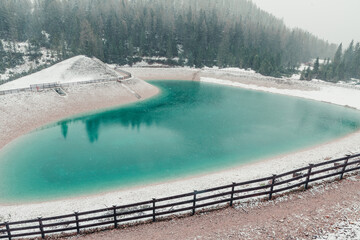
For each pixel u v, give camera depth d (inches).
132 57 4355.3
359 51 4318.4
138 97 2486.5
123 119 1889.8
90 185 984.9
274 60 4175.7
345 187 669.3
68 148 1365.7
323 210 574.2
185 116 1996.8
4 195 920.3
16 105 1724.9
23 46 4347.9
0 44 3873.0
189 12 5502.0
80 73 2755.9
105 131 1635.1
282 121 1921.8
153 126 1743.4
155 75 3814.0
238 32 5088.6
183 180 1002.1
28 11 5826.8
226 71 3905.0
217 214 598.9
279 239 491.5
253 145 1414.9
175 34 5049.2
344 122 1932.8
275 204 620.4
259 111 2207.2
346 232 479.5
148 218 612.7
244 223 555.8
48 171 1107.3
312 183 709.3
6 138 1456.7
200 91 3014.3
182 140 1491.1
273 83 3272.6
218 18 5625.0
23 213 775.7
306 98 2815.0
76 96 2119.8
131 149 1354.6
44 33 4822.8
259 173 1006.4
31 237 581.9
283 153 1290.6
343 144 1391.5
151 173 1080.8
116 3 6594.5
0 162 1197.1
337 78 3769.7
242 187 845.2
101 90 2311.8
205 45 4859.7
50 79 2581.2
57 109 1918.1
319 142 1464.1
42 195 916.6
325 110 2316.7
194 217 594.9
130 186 970.7
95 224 565.0
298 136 1576.0
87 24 4217.5
